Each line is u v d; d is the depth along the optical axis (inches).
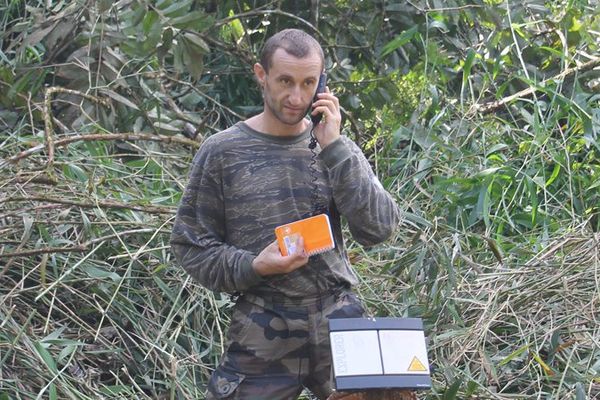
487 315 240.2
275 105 170.2
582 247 262.7
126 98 320.2
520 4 353.1
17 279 244.1
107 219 250.4
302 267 173.9
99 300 242.1
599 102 351.6
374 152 324.2
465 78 324.2
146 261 251.6
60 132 310.8
